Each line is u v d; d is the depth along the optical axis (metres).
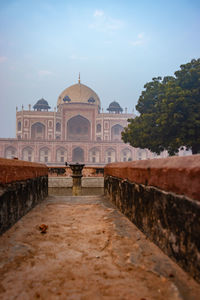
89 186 8.55
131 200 2.44
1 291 1.11
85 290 1.12
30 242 1.80
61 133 57.78
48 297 1.06
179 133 14.46
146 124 16.75
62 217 2.69
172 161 1.51
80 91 63.66
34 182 3.32
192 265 1.17
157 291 1.10
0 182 1.90
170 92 14.42
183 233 1.28
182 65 15.91
